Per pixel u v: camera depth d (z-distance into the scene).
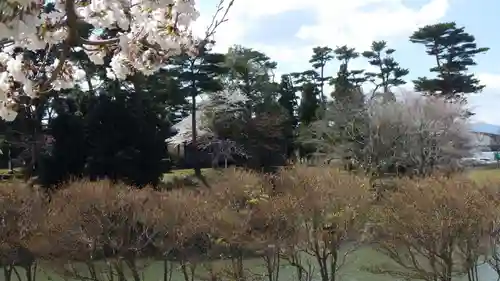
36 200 13.98
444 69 45.25
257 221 12.72
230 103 39.97
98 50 4.84
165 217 12.80
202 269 13.73
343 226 12.86
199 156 41.28
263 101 42.75
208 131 39.88
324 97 50.69
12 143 27.50
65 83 4.91
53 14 4.08
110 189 14.18
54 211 13.47
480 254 11.89
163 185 26.66
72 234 12.84
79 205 13.00
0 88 4.43
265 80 44.31
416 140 27.78
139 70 4.83
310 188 13.16
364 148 28.44
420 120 28.22
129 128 25.73
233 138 39.59
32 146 27.23
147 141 25.88
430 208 11.61
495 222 11.48
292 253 12.87
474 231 11.39
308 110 47.03
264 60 48.31
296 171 14.62
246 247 12.70
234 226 12.59
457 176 18.72
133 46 4.61
